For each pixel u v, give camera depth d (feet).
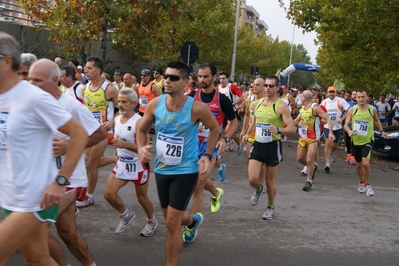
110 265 15.05
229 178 29.63
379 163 41.83
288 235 19.15
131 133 17.04
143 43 60.70
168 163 13.79
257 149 21.06
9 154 9.18
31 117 9.21
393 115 72.02
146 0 53.52
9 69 9.11
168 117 13.71
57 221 12.48
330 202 25.17
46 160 9.61
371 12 48.29
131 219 17.89
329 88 38.75
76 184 12.62
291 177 31.78
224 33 95.14
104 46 56.70
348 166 38.42
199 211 17.84
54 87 12.41
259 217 21.43
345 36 53.16
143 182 17.15
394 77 50.52
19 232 9.27
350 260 16.75
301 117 28.78
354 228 20.67
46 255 10.06
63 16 55.01
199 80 19.08
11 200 9.36
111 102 22.52
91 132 13.12
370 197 26.99
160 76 41.86
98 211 20.67
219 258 16.19
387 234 20.04
